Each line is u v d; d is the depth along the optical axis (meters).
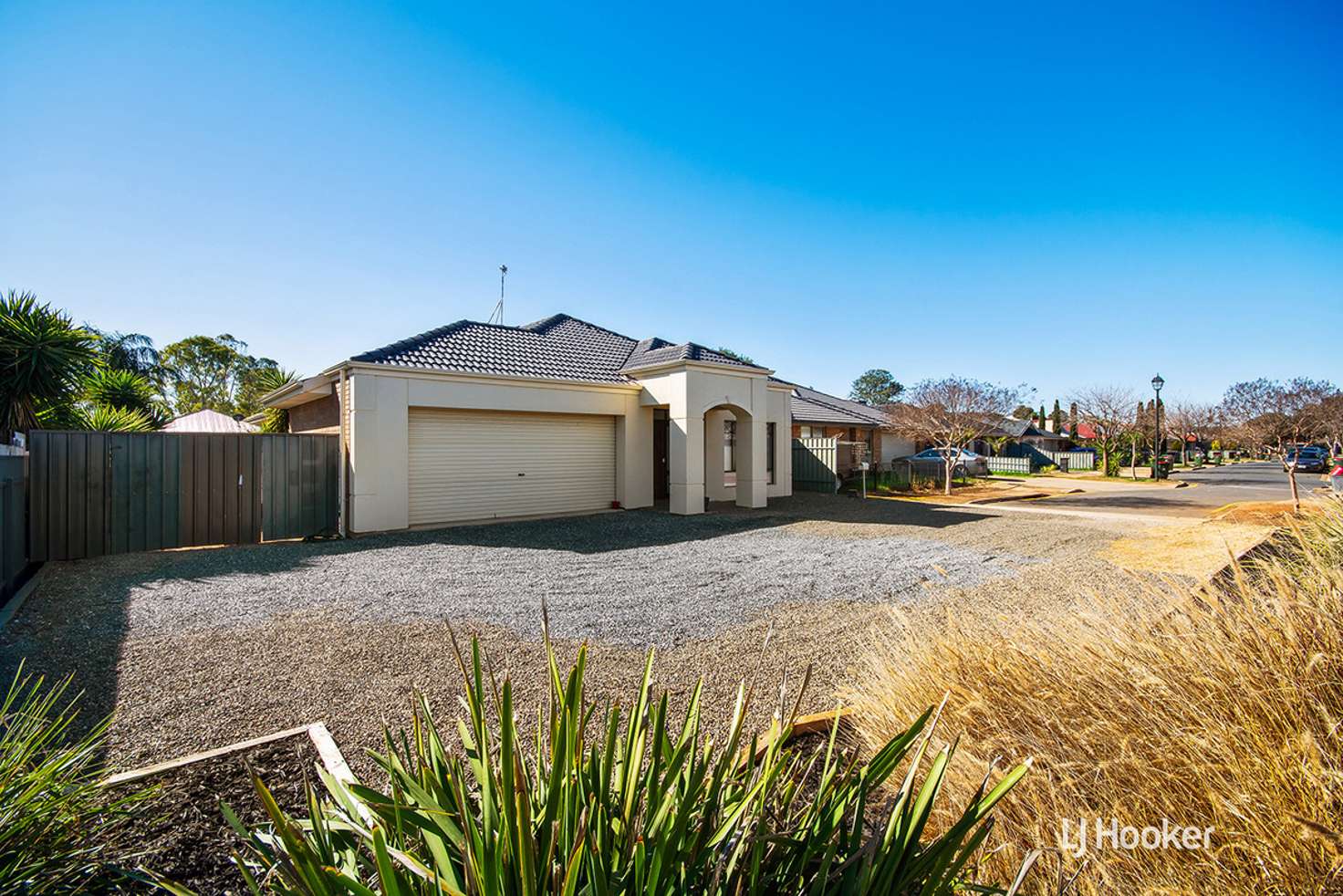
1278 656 1.82
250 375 42.22
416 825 1.23
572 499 14.36
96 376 19.50
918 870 1.32
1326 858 1.45
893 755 1.47
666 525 12.70
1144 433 33.66
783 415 18.27
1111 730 1.93
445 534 11.30
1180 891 1.57
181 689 4.16
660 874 1.15
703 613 6.16
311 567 8.41
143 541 9.48
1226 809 1.62
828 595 6.90
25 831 1.85
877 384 67.19
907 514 14.54
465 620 5.87
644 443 15.45
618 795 1.41
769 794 1.51
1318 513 4.96
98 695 4.04
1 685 4.19
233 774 2.91
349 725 3.62
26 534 8.30
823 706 3.86
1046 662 2.24
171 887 1.66
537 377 13.27
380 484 11.34
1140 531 11.55
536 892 1.10
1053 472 32.81
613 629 5.64
